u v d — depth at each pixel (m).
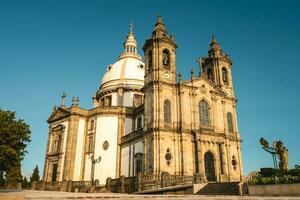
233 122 51.97
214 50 57.22
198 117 47.22
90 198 16.28
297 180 22.84
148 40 50.62
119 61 75.94
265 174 27.64
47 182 53.50
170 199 15.27
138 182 35.56
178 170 42.72
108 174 51.94
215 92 51.22
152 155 42.62
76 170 54.78
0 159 26.86
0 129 27.34
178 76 48.19
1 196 9.69
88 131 57.69
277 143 30.38
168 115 45.44
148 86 47.94
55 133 60.22
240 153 49.91
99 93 70.69
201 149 44.88
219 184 30.33
